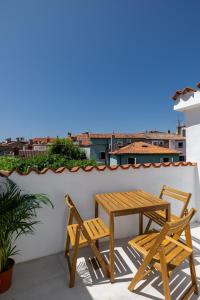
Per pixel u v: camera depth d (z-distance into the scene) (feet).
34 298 8.57
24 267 10.75
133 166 14.49
